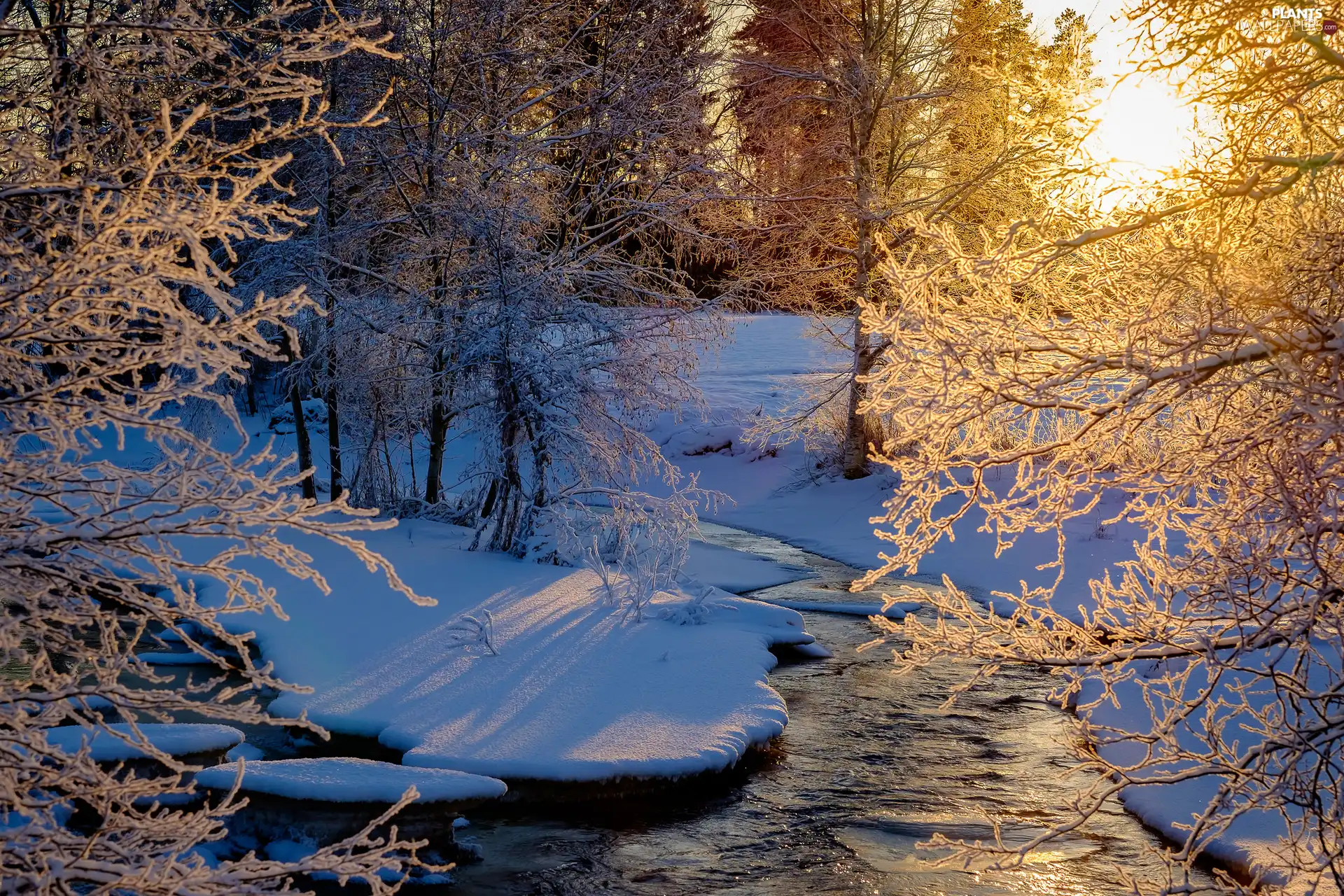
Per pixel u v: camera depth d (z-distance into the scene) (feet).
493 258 51.55
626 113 54.95
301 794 22.29
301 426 60.90
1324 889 19.61
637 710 30.83
